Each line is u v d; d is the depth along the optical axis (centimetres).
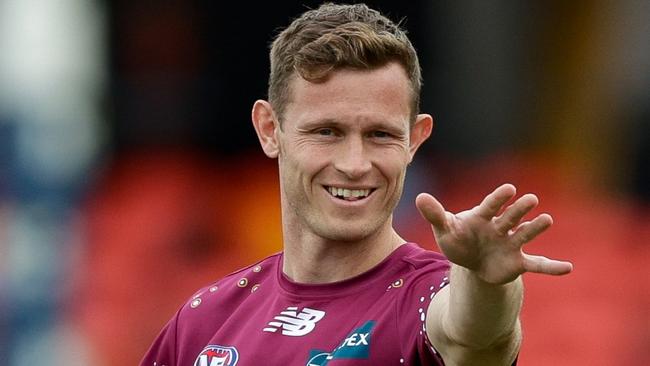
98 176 5056
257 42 5059
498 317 1168
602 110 5078
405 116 1372
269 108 1495
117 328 4672
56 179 4953
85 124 5056
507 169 5028
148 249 4872
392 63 1359
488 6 4962
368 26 1375
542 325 4319
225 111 5128
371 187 1361
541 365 4247
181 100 5128
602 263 4622
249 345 1430
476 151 5044
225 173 5109
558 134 5078
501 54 5003
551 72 5062
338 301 1400
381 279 1395
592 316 4362
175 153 5147
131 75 5122
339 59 1341
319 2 4947
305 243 1442
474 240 1140
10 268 4747
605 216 4884
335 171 1360
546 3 5019
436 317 1236
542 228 1126
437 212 1133
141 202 5006
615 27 5062
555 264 1119
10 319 4656
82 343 4638
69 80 5022
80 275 4806
